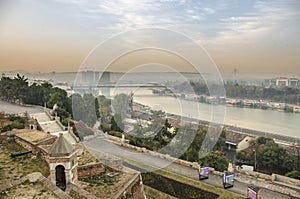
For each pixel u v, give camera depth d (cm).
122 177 1339
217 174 1866
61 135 1252
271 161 2180
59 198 1012
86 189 1219
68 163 1193
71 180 1209
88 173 1359
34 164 1422
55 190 1059
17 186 1086
